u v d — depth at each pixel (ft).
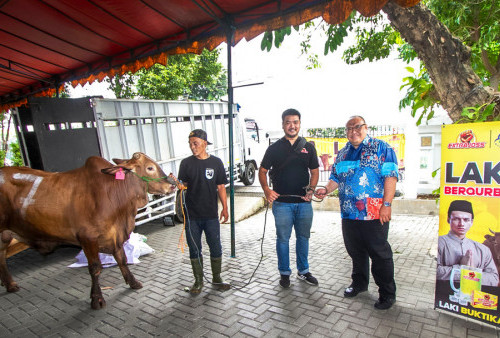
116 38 15.72
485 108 10.24
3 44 16.06
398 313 10.03
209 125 28.14
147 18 13.62
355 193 10.23
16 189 11.65
